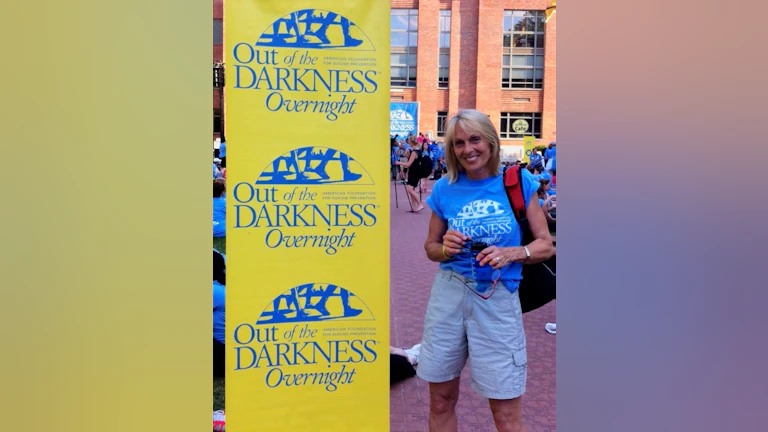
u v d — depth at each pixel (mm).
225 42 2287
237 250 2359
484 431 2865
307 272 2412
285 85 2334
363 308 2451
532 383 3414
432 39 20609
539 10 20344
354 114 2381
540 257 2229
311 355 2443
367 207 2416
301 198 2381
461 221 2252
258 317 2393
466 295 2254
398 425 2955
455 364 2338
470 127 2193
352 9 2348
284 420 2439
